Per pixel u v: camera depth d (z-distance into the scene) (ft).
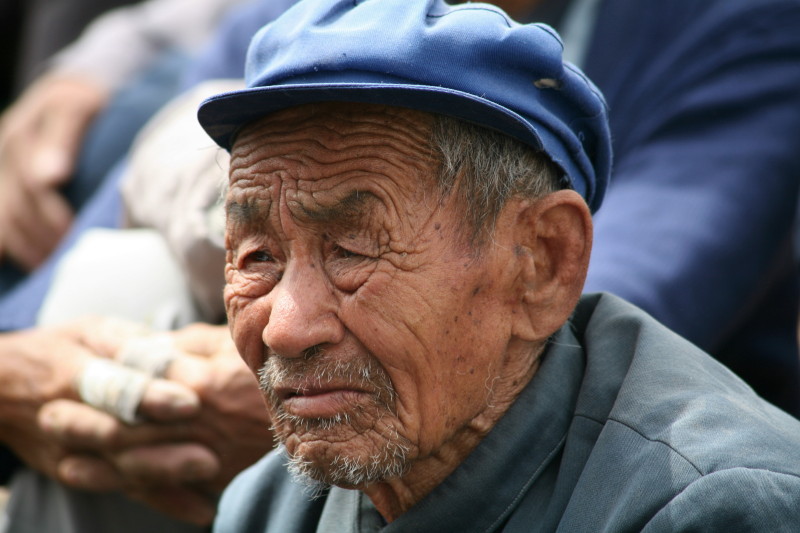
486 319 9.43
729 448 8.72
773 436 8.98
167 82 25.64
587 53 18.84
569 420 10.10
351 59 8.86
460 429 9.70
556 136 9.56
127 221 18.07
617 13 18.75
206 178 15.93
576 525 8.97
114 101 25.62
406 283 9.02
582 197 9.84
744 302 16.28
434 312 9.10
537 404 10.02
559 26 19.61
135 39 29.58
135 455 14.57
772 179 16.81
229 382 14.15
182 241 15.57
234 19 23.94
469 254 9.21
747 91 17.42
